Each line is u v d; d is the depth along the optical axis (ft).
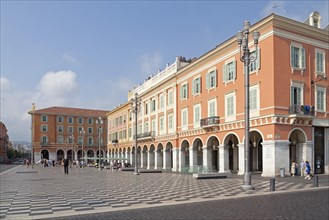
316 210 35.24
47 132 318.65
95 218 32.76
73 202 44.42
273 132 88.38
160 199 46.24
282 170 86.84
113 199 46.96
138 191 57.26
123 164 184.14
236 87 104.58
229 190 56.34
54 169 179.22
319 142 98.17
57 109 331.77
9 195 53.78
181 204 41.24
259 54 95.14
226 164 109.81
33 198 49.32
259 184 66.64
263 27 93.91
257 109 94.68
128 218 32.35
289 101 91.66
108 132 276.21
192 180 81.92
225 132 109.40
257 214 33.17
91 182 79.46
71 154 329.52
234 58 106.01
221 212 34.68
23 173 134.21
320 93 99.35
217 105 114.73
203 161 122.11
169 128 153.48
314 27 97.19
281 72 91.04
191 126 132.26
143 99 190.90
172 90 150.41
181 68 140.87
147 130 183.62
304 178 82.02
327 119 98.99
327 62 101.76
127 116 225.35
